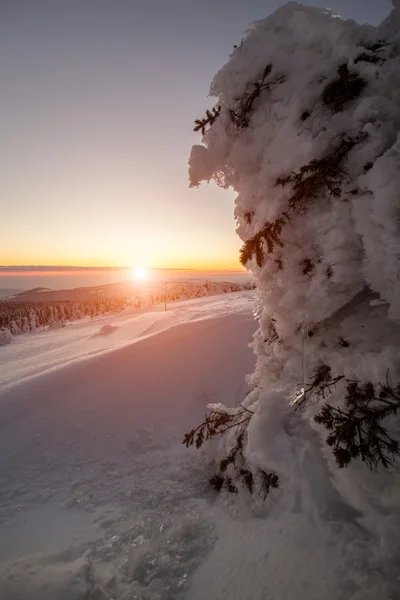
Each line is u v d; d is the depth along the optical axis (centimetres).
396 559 172
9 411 606
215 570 233
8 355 3009
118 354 791
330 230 200
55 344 3216
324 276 209
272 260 255
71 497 425
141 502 385
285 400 283
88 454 509
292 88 219
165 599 221
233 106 253
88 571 249
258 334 352
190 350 792
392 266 149
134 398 633
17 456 509
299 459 248
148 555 265
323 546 204
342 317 238
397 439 173
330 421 191
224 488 346
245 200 263
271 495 265
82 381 689
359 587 171
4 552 325
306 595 181
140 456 498
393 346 187
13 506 416
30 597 208
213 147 268
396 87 180
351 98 191
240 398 616
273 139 229
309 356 252
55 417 590
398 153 152
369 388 186
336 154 186
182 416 591
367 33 202
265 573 209
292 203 217
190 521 299
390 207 146
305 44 215
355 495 198
